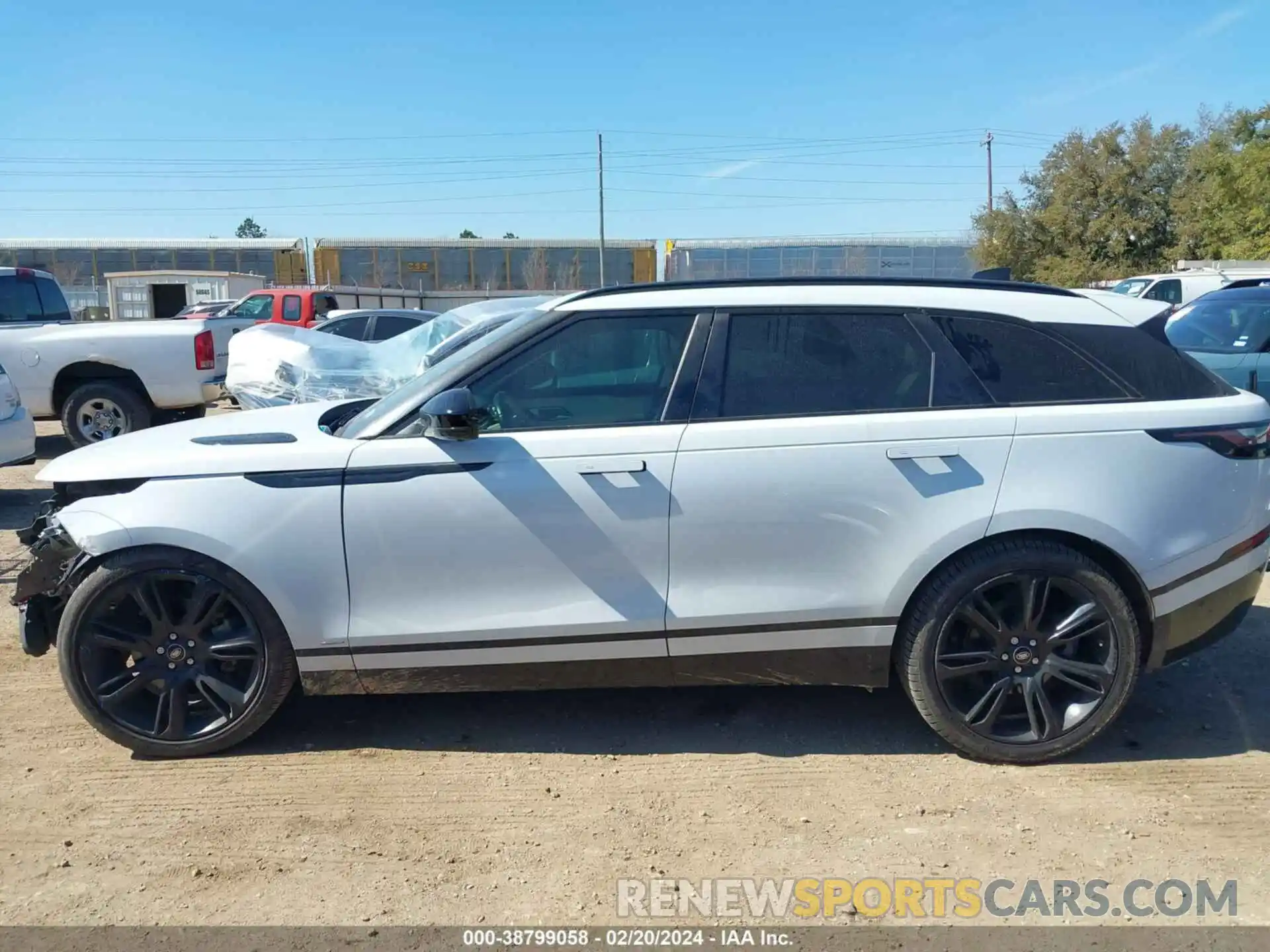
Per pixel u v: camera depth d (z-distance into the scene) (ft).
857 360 12.05
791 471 11.63
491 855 10.34
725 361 12.00
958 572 11.71
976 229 142.41
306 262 133.80
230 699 12.18
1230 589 12.12
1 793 11.57
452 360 13.19
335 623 11.89
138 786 11.73
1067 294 12.61
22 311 39.04
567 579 11.82
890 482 11.65
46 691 14.42
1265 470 12.21
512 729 13.23
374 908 9.48
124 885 9.83
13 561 21.25
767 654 12.06
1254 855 10.23
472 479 11.66
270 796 11.51
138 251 134.21
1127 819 10.93
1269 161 101.50
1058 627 11.90
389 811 11.19
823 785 11.70
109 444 13.14
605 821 10.97
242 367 25.72
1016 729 12.18
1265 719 13.38
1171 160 132.57
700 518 11.68
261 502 11.71
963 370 11.97
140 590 11.85
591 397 12.10
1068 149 135.74
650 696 14.20
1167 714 13.56
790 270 131.95
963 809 11.15
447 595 11.87
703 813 11.13
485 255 134.00
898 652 12.17
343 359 25.59
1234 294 31.76
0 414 26.35
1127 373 12.07
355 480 11.72
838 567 11.80
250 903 9.55
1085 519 11.57
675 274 132.05
